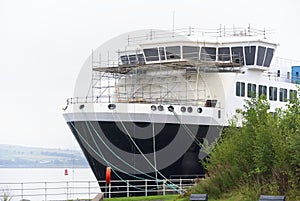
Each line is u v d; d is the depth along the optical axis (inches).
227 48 3395.7
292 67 3929.6
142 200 2353.6
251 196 1768.0
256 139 1868.8
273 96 3575.3
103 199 2407.7
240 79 3341.5
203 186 2044.8
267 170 1824.6
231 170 1982.0
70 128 3324.3
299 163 1684.3
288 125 1831.9
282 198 1243.8
